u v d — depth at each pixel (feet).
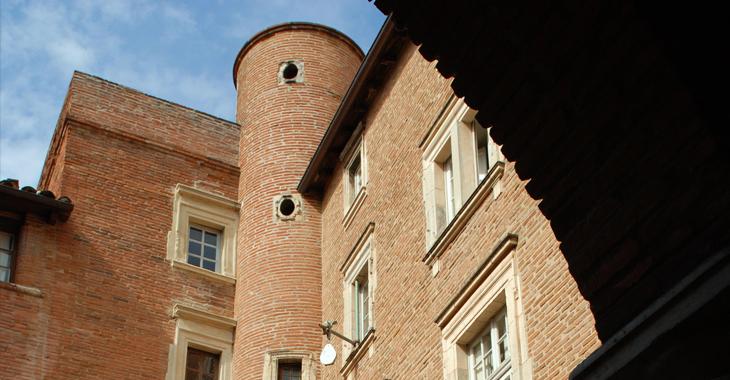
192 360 64.23
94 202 66.08
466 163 47.21
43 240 61.87
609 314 17.56
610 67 17.97
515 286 38.45
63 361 58.29
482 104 21.45
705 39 16.67
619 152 17.84
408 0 22.36
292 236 68.13
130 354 61.11
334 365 59.31
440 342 44.52
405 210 53.06
